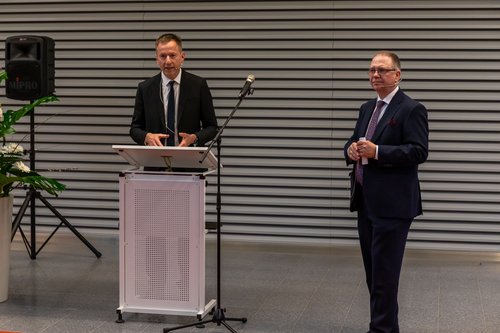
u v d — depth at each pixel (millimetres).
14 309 5203
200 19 7004
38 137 7320
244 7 6922
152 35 7109
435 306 5348
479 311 5227
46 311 5164
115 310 5195
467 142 6699
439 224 6785
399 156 4246
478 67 6621
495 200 6691
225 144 7059
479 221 6730
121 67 7172
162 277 4820
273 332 4754
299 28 6859
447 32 6641
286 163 7000
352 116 6855
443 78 6680
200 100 5352
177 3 7031
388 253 4359
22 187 6730
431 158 6738
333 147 6914
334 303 5418
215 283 5965
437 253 6793
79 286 5828
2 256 5332
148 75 7148
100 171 7285
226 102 7031
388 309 4387
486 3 6555
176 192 4738
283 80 6930
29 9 7285
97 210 7320
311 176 6965
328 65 6844
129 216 4816
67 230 7383
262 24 6914
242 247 7113
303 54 6875
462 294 5672
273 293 5684
